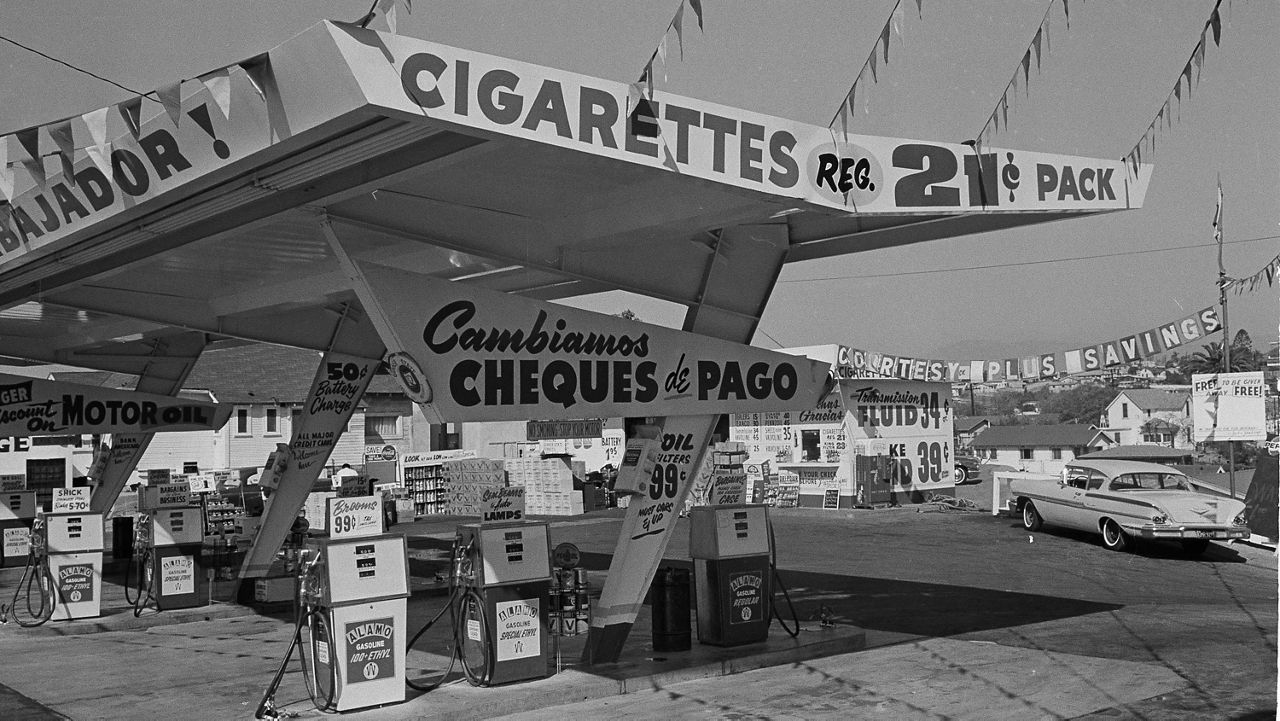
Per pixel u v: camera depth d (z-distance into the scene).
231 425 43.50
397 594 8.59
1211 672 9.16
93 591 13.75
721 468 10.68
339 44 5.61
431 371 8.31
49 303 13.11
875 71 6.64
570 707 8.55
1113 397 105.56
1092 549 19.95
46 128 7.01
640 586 9.80
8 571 19.31
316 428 15.03
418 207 8.94
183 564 14.34
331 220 8.34
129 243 8.78
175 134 6.98
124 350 20.41
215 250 10.91
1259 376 19.83
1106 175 9.09
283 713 8.34
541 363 8.88
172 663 11.01
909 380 31.06
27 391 16.94
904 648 10.64
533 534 9.28
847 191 7.79
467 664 9.20
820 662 10.04
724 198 8.41
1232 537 18.12
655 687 9.18
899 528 24.78
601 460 39.72
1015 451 81.25
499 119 6.12
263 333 14.66
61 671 10.73
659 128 6.84
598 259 9.90
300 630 8.48
